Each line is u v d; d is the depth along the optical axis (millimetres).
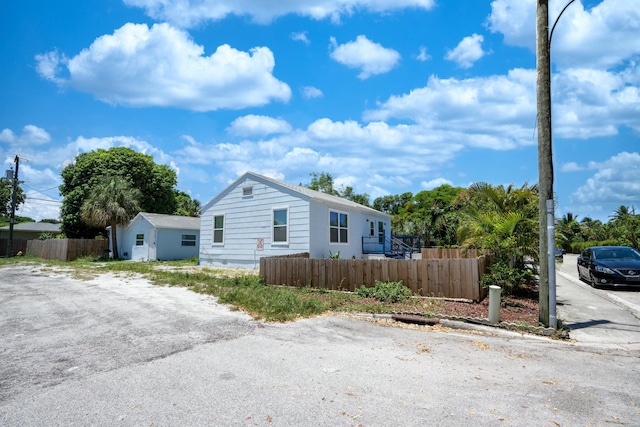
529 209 10922
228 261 19312
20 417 3475
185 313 8023
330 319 7793
